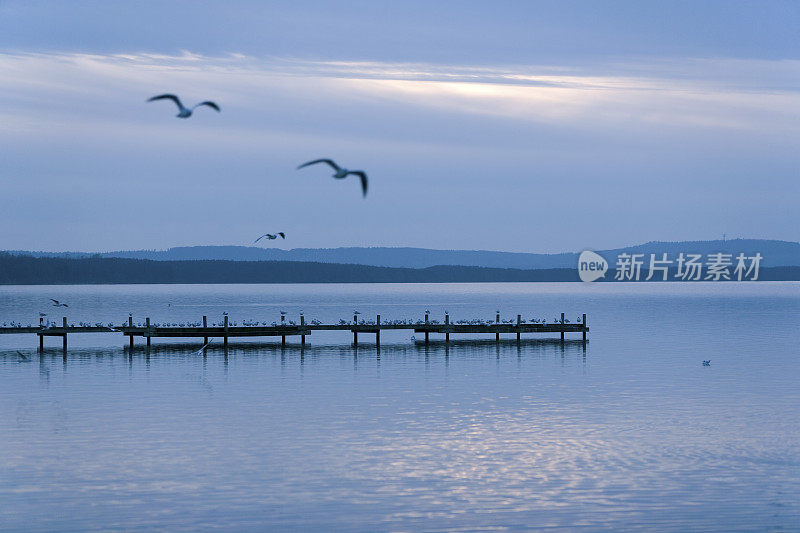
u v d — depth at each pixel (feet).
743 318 420.36
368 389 170.30
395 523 92.94
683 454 118.73
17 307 573.33
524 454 118.52
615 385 176.24
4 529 90.58
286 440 125.59
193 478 107.45
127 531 90.22
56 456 116.67
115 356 230.07
